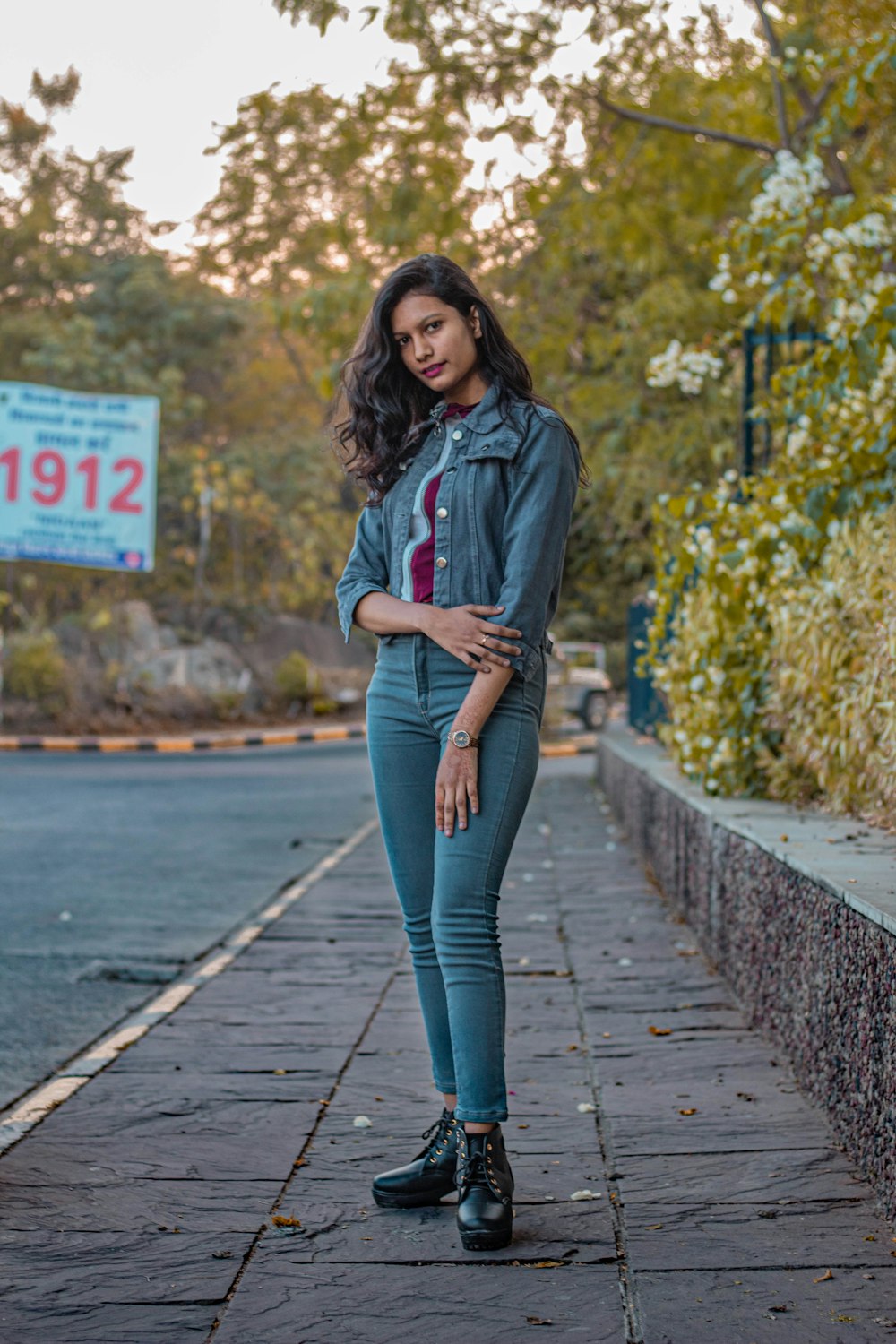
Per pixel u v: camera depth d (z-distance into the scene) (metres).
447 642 2.55
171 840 9.95
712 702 5.91
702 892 5.38
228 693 27.72
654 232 11.69
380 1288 2.30
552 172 11.20
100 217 38.25
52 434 22.50
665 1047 3.97
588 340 12.77
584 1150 3.04
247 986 4.96
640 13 10.14
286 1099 3.50
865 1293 2.26
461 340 2.64
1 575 29.08
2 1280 2.35
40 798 13.08
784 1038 3.75
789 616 5.25
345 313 11.33
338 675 31.33
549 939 5.77
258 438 36.00
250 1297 2.27
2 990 5.02
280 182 11.58
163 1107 3.44
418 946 2.75
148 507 22.80
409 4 9.86
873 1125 2.76
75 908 6.91
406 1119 3.31
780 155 6.99
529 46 10.19
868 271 6.07
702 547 6.02
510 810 2.58
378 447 2.74
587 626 28.47
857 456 5.27
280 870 8.38
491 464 2.63
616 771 10.66
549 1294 2.27
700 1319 2.16
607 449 11.76
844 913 3.04
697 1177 2.84
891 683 4.09
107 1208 2.72
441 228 10.98
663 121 10.23
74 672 24.98
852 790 4.69
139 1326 2.16
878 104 7.56
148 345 35.19
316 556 33.66
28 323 33.16
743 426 6.83
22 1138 3.20
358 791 14.26
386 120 10.92
